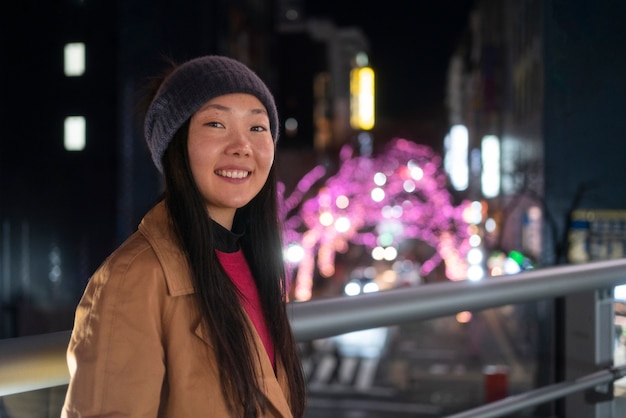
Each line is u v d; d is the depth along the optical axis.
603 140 13.07
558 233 13.91
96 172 27.03
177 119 1.36
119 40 26.86
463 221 43.91
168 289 1.27
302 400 1.54
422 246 58.03
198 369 1.28
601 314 2.53
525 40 22.81
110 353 1.20
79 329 1.24
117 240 26.83
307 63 67.38
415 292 1.84
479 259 34.44
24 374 1.32
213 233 1.44
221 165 1.38
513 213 26.27
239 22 37.31
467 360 22.23
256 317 1.49
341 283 47.94
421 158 56.44
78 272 27.05
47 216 27.28
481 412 2.07
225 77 1.37
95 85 27.05
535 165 19.66
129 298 1.23
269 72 46.81
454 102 69.12
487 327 27.44
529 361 18.91
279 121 1.54
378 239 56.88
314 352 24.50
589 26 11.98
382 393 19.39
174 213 1.35
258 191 1.47
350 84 106.50
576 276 2.28
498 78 30.77
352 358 23.66
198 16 27.95
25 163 27.50
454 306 1.90
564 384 2.31
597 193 13.58
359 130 100.38
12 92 27.59
